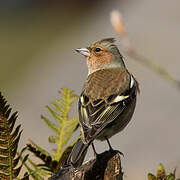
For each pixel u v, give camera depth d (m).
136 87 7.29
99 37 23.52
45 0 32.06
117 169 4.58
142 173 13.12
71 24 28.84
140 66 16.95
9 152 3.46
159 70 5.85
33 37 28.84
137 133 14.53
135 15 21.20
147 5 21.91
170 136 14.09
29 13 31.69
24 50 27.34
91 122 6.07
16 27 30.30
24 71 24.72
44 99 19.98
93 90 6.68
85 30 25.70
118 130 6.81
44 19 30.78
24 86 22.67
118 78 7.07
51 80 21.30
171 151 13.60
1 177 3.48
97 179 4.53
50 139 4.28
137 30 19.38
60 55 24.20
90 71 8.54
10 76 24.67
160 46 17.39
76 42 24.61
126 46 6.19
